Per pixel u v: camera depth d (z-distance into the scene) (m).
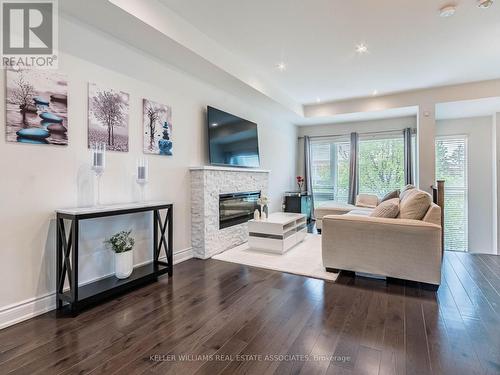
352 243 2.87
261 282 2.78
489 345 1.72
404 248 2.64
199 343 1.74
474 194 5.86
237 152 4.48
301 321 2.01
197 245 3.60
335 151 7.00
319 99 5.66
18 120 2.02
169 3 2.57
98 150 2.40
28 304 2.07
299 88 4.97
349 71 4.19
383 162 6.46
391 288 2.63
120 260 2.54
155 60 3.11
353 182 6.58
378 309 2.20
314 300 2.37
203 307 2.23
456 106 5.09
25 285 2.06
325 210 5.35
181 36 2.81
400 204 3.22
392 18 2.79
